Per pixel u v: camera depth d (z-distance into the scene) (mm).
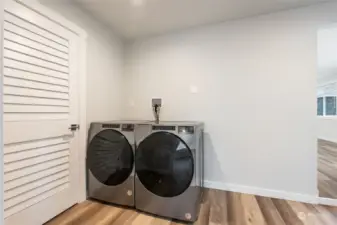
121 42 2920
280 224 1702
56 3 1786
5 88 1381
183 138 1770
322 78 7078
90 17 2252
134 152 1938
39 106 1636
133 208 1967
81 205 2020
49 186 1734
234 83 2436
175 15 2287
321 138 5863
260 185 2311
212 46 2537
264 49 2291
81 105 2096
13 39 1427
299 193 2148
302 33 2129
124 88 2988
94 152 2107
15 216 1456
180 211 1755
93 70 2309
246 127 2381
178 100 2721
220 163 2496
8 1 1384
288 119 2195
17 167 1469
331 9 2023
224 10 2180
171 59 2754
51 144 1757
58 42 1812
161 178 1811
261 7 2121
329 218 1792
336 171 3127
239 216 1838
